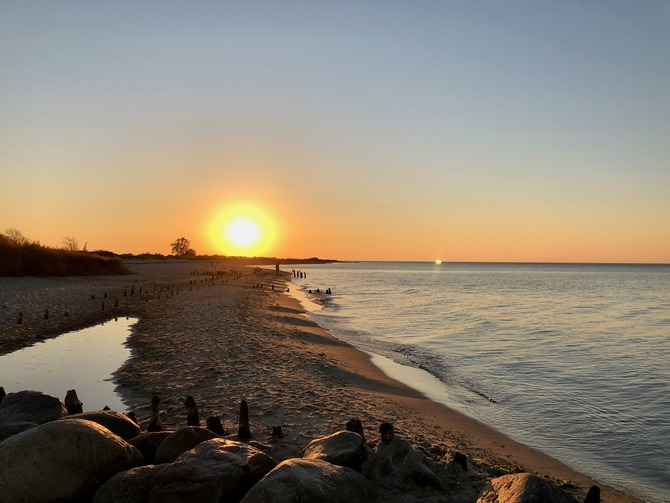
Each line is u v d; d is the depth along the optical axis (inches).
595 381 711.1
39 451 263.3
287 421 455.5
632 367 805.9
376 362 818.8
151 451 315.3
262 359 737.0
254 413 478.3
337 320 1402.6
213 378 617.0
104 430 292.0
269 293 2164.1
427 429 480.4
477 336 1124.5
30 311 1189.1
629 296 2544.3
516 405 593.6
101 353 787.4
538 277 5344.5
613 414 560.4
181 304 1465.3
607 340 1089.4
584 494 361.4
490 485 279.9
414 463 318.3
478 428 507.2
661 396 634.2
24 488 255.9
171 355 756.6
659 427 518.6
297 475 249.9
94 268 2674.7
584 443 473.7
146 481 265.3
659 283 4082.2
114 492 261.7
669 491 377.7
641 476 403.5
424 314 1579.7
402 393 627.8
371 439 413.4
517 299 2253.9
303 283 3457.2
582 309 1814.7
